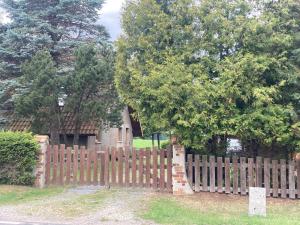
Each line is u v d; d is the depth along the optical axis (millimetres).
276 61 12258
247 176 12805
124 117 30562
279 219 9062
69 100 20141
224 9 13680
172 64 12695
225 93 12078
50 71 19797
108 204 10953
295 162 12430
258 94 11703
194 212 10062
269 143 12508
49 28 24469
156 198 11961
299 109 12664
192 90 12078
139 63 14180
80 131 23578
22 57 23969
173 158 12992
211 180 12953
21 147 13742
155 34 14031
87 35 26641
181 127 12414
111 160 13969
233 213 10102
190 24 13891
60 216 9453
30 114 19766
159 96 12266
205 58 13242
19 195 12289
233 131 12188
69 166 14227
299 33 12648
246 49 12969
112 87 21234
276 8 13203
